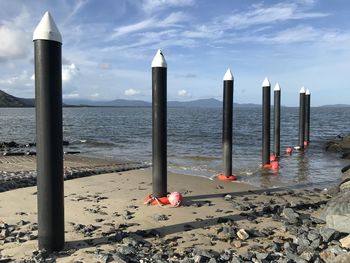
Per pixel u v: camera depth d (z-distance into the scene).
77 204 7.74
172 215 7.03
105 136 32.25
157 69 7.46
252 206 7.95
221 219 6.78
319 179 12.05
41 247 5.14
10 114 107.50
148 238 5.80
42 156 5.04
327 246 5.58
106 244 5.45
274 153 17.73
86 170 12.50
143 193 8.84
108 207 7.52
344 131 36.91
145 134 34.34
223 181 11.02
